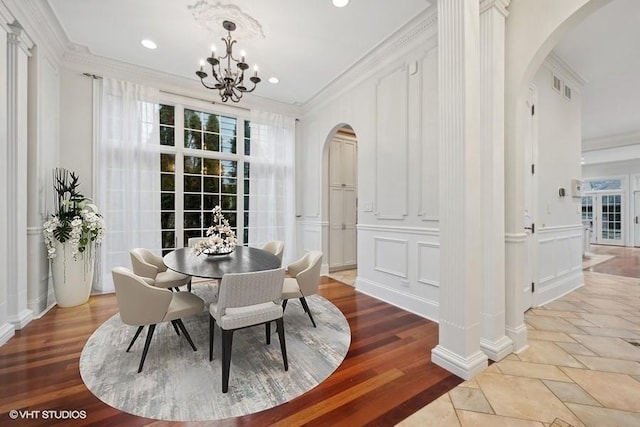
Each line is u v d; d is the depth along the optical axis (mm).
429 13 2801
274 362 2156
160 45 3396
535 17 2145
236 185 5047
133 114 3967
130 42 3346
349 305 3461
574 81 4109
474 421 1562
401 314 3164
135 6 2734
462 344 1993
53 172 3430
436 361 2137
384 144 3648
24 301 2805
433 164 3021
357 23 2947
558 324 2863
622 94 4641
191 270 2328
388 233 3590
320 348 2375
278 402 1713
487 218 2223
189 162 4605
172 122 4449
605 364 2127
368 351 2328
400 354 2281
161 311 2074
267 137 5137
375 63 3668
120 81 3896
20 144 2709
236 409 1650
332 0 2605
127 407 1653
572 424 1536
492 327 2197
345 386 1872
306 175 5477
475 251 2047
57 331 2645
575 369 2061
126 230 3887
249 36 3117
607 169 9336
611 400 1728
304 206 5547
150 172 4094
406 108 3320
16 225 2668
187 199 4574
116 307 3258
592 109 5254
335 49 3432
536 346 2404
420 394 1793
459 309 2014
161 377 1950
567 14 1979
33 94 2934
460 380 1937
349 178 5582
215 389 1826
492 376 1979
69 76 3643
